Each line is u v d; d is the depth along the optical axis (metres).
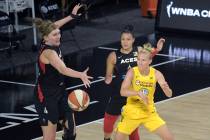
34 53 27.23
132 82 13.02
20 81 22.97
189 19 29.88
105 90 21.19
